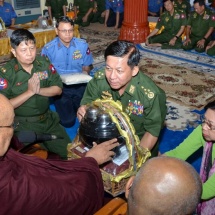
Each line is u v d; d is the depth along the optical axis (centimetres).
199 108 445
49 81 300
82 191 153
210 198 195
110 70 206
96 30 914
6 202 133
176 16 713
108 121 177
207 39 696
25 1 996
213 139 184
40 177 145
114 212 152
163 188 102
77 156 187
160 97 226
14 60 291
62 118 397
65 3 946
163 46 720
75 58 402
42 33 602
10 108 138
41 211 141
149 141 229
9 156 145
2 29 571
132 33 767
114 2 923
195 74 567
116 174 174
